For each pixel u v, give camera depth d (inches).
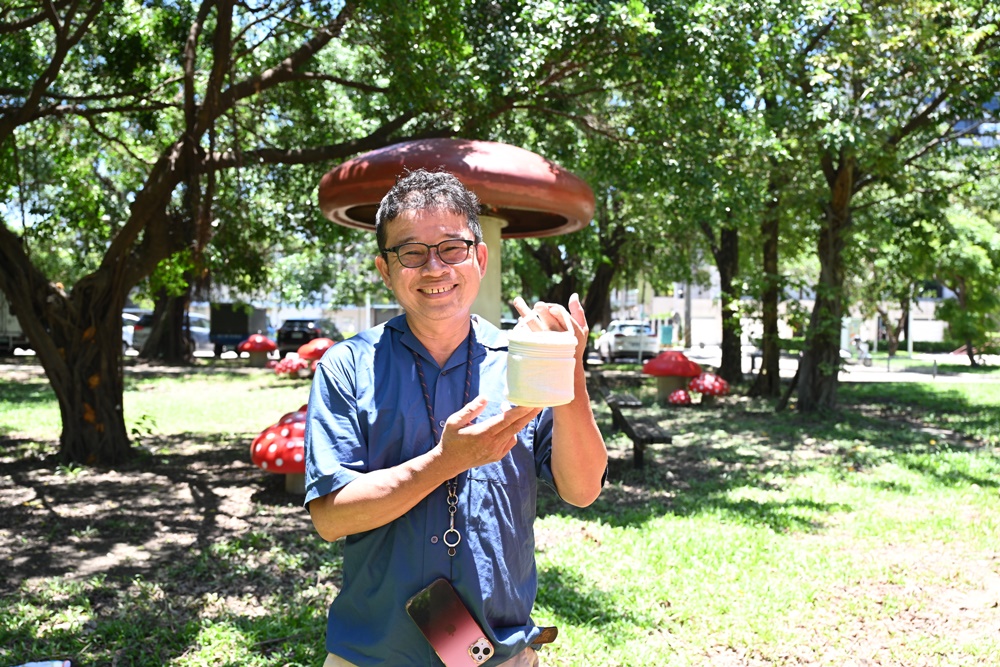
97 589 184.2
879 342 1807.3
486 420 64.6
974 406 574.6
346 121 454.9
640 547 219.1
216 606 175.2
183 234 363.9
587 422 69.1
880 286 860.6
